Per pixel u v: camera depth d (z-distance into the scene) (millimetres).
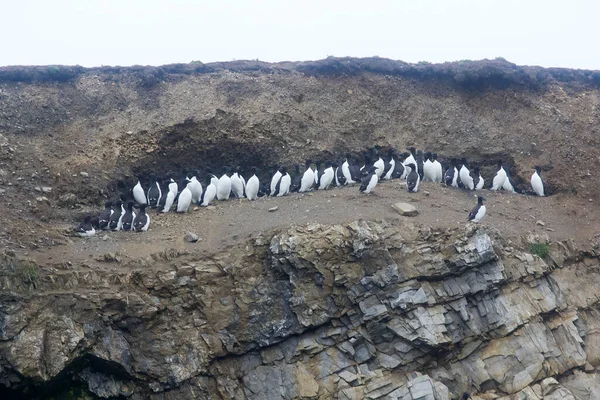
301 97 29047
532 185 26219
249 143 26781
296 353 17906
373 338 18141
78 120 25797
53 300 16266
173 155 25969
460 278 19031
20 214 20188
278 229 19125
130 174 24531
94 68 28250
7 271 16062
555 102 30047
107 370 16734
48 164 23062
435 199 23297
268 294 18375
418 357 17906
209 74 28953
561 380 18891
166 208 22609
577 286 21062
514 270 19953
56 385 16203
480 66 30250
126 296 17094
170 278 17859
